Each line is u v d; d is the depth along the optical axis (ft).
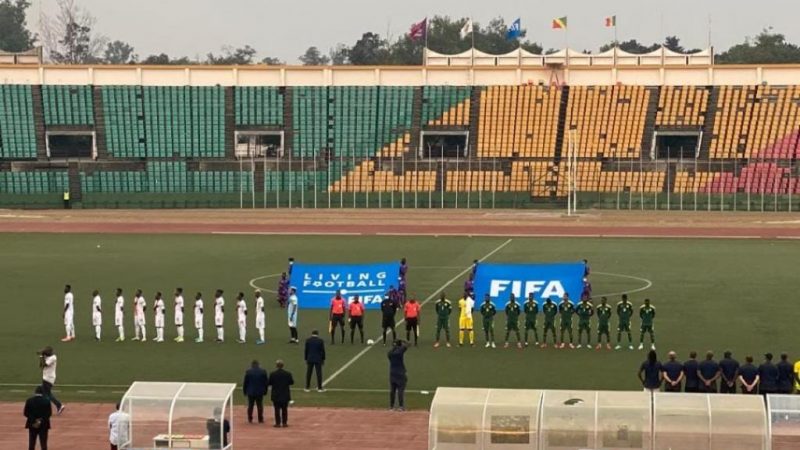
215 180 429.79
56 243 307.99
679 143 446.19
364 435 125.18
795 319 194.08
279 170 432.66
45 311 207.00
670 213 390.42
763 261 265.34
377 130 447.83
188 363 165.48
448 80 457.68
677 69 448.24
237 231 338.54
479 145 439.63
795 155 424.05
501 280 195.93
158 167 432.66
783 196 403.34
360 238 319.88
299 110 453.58
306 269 205.05
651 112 441.27
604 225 350.43
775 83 443.73
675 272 248.52
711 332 184.14
